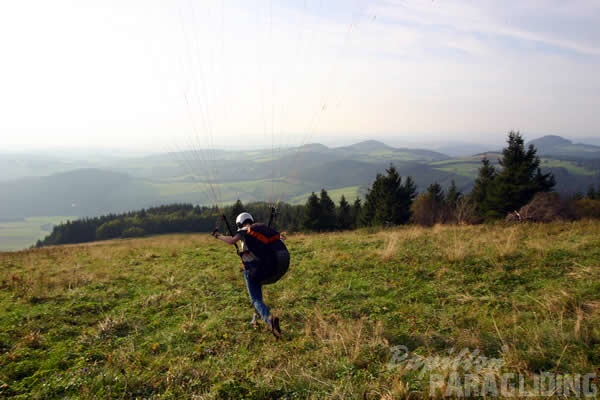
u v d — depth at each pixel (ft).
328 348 14.46
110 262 37.52
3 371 13.79
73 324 19.20
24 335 17.30
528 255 27.04
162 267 33.32
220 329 17.37
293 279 26.30
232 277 27.91
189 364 13.75
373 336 15.31
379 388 11.27
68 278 28.60
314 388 11.72
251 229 16.34
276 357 14.10
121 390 12.25
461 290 21.52
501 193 108.27
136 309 21.35
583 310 16.07
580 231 36.88
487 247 30.99
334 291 22.70
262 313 15.64
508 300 19.07
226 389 11.71
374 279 24.98
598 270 21.65
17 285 26.76
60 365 14.40
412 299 20.72
